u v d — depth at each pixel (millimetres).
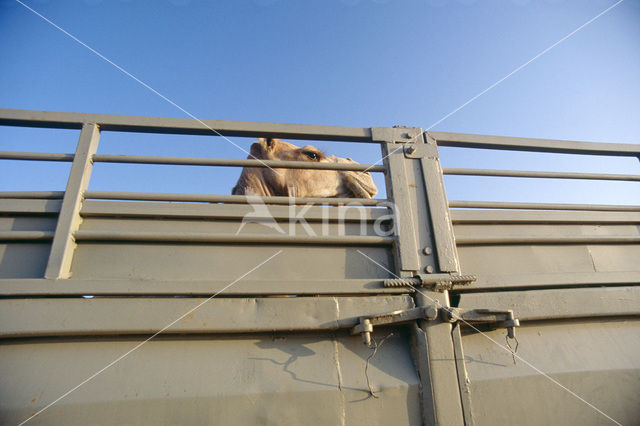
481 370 1839
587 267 2381
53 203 1983
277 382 1655
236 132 2314
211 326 1729
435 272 2068
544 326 2070
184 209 2057
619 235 2561
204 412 1552
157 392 1565
